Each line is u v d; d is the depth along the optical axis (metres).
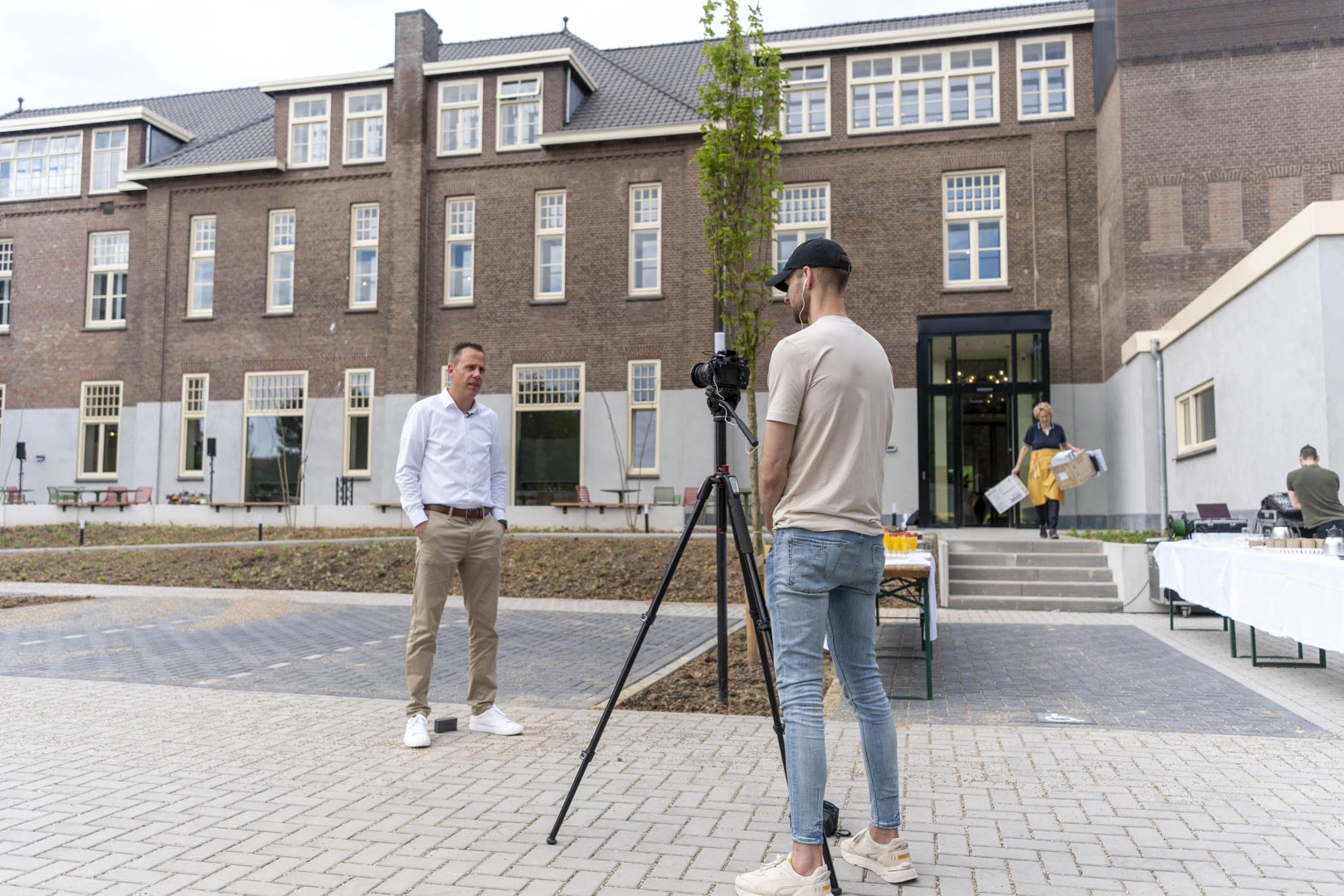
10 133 25.53
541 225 21.86
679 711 5.66
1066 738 4.96
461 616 10.17
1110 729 5.17
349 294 22.50
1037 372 17.55
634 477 20.66
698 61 23.67
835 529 2.91
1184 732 5.11
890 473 19.00
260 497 22.61
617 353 21.02
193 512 20.59
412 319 21.81
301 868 3.13
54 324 24.83
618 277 21.14
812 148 20.20
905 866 3.03
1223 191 16.17
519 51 24.16
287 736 4.99
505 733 5.04
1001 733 5.10
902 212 19.78
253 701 5.89
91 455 24.48
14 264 25.27
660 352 20.78
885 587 7.06
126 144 24.73
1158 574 10.05
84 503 21.47
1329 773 4.29
